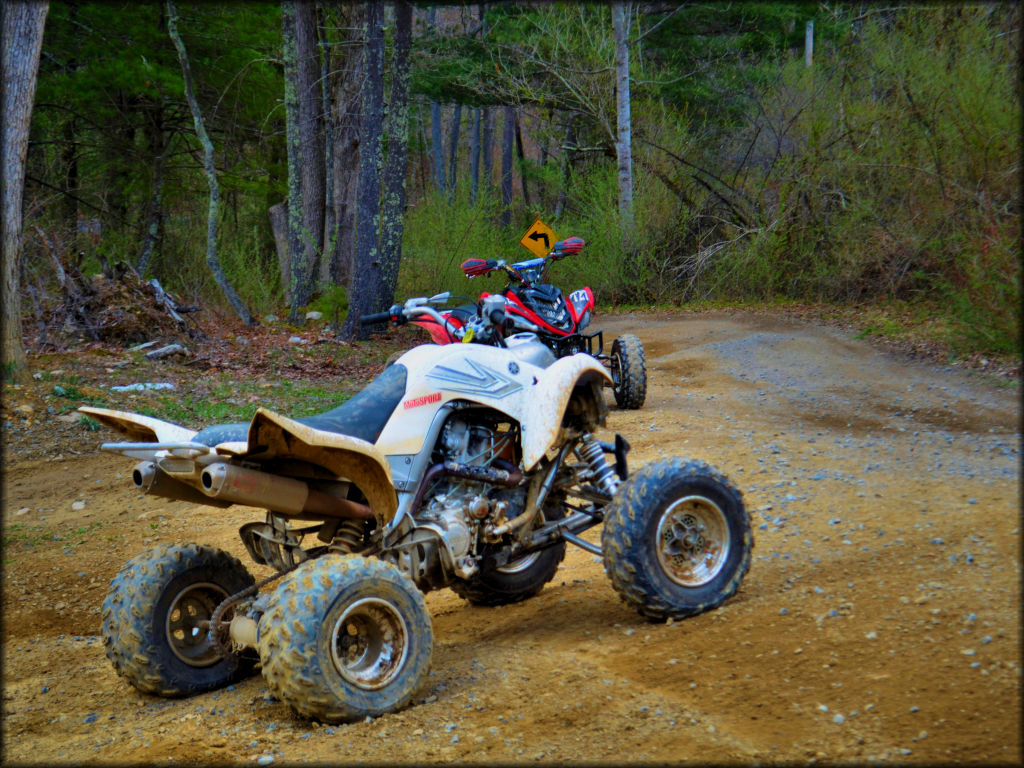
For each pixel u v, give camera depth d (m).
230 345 15.16
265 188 24.62
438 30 25.70
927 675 3.27
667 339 14.88
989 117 13.82
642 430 8.68
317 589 3.53
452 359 4.38
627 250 20.17
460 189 20.19
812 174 17.98
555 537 4.71
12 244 11.55
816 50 22.98
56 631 5.60
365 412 4.14
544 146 28.95
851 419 8.55
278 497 3.83
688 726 3.17
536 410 4.45
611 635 4.26
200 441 3.90
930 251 14.58
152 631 4.09
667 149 20.72
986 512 5.16
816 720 3.09
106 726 3.87
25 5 11.42
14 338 11.65
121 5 21.11
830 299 17.14
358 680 3.58
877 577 4.38
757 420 8.80
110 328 14.36
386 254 16.53
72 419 10.77
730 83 23.59
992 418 8.07
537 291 9.34
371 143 15.84
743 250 19.16
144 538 7.37
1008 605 3.77
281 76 24.09
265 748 3.39
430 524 4.19
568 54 21.78
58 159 22.81
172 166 23.70
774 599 4.30
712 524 4.42
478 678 3.90
